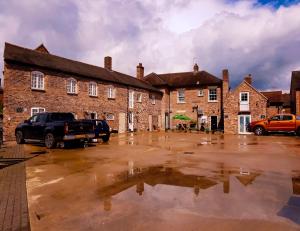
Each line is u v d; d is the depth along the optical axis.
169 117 36.06
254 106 26.70
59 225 3.81
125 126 28.23
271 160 9.34
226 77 31.45
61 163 8.87
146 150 12.33
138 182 6.24
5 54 17.30
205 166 8.22
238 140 18.03
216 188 5.65
